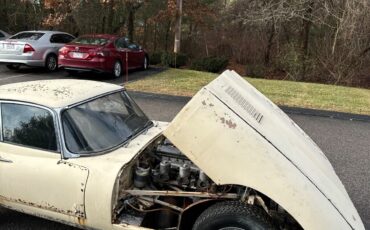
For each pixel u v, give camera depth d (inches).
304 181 125.0
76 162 143.7
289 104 438.6
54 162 146.3
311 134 335.3
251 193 132.2
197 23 991.0
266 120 153.3
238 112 138.2
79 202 140.9
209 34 974.4
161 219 148.6
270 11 766.5
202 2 993.5
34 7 925.8
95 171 139.4
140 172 148.3
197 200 144.8
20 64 573.3
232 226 126.8
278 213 133.7
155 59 794.2
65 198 143.6
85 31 929.5
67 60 536.1
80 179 139.8
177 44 824.3
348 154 285.6
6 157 154.0
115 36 584.7
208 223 128.9
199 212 142.9
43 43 585.0
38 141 151.8
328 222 118.2
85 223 143.7
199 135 129.6
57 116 148.3
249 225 124.9
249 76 808.3
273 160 125.4
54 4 768.9
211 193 137.9
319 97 483.8
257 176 123.6
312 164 145.3
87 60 526.6
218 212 128.3
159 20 917.8
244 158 126.0
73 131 149.0
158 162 165.6
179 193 140.2
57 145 147.9
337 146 304.2
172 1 810.2
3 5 944.9
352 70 736.3
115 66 558.6
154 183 154.9
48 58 590.9
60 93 162.2
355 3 684.1
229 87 160.4
